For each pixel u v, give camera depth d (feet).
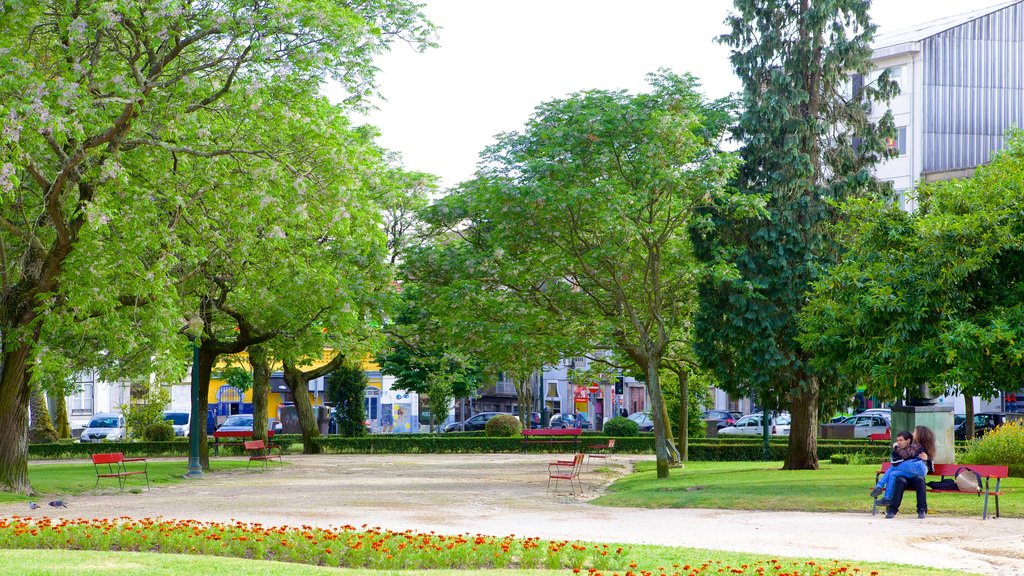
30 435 145.38
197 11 62.80
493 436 147.64
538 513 60.59
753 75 93.35
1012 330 61.72
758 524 53.31
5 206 68.95
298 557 39.37
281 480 91.81
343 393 157.38
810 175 91.09
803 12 92.99
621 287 90.43
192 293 87.66
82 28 56.90
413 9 68.44
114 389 192.65
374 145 111.34
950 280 64.85
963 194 69.36
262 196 63.57
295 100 65.67
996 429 77.82
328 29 60.54
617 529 51.52
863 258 73.67
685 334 101.76
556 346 92.99
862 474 81.20
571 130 81.87
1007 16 187.83
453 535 47.65
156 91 64.18
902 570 36.09
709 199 85.25
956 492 56.59
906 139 185.98
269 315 95.50
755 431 172.35
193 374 97.25
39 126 53.52
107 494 75.20
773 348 88.48
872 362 68.59
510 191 81.41
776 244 88.79
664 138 80.38
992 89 187.11
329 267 88.02
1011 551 41.96
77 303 60.64
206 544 40.42
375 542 39.52
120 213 63.57
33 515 57.41
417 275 104.58
